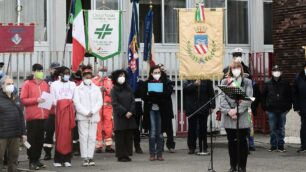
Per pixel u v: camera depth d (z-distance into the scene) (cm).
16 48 1509
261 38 2230
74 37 1514
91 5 2022
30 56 1784
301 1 1756
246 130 1154
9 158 1193
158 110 1399
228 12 2211
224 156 1473
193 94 1489
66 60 1878
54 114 1423
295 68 1773
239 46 2214
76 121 1423
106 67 1780
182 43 1470
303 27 1753
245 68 1468
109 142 1577
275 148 1573
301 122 1553
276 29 1836
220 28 1465
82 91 1336
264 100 1580
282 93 1558
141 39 2050
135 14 1595
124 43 2000
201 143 1498
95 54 1552
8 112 1166
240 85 1181
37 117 1289
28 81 1310
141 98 1426
